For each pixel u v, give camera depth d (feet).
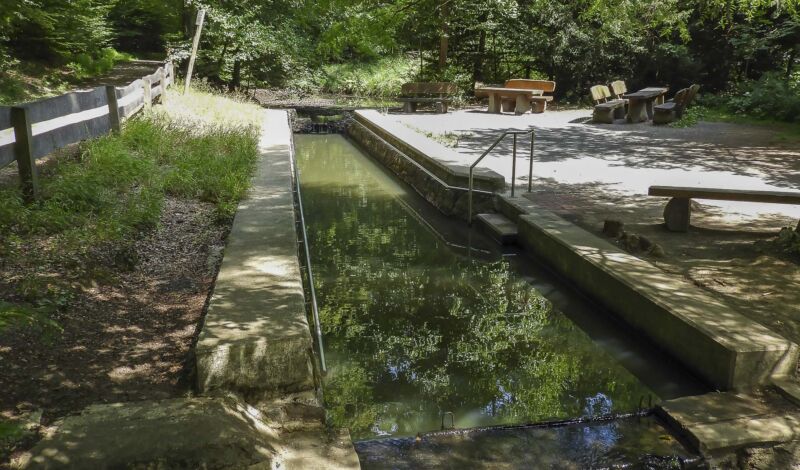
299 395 13.97
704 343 15.79
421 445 13.44
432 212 34.22
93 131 29.35
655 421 14.34
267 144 41.83
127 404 12.23
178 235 23.35
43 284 16.90
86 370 13.99
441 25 77.66
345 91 92.22
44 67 57.31
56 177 24.11
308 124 65.72
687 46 74.79
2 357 13.80
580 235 24.29
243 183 28.48
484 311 21.53
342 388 16.29
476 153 41.29
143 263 20.59
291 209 25.55
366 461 12.79
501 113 66.23
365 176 43.91
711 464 12.79
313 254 27.27
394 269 25.57
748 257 21.99
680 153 41.86
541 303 22.27
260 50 77.51
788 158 40.24
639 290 18.65
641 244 23.02
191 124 39.68
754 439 13.11
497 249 27.89
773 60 74.54
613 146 44.57
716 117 61.52
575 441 13.69
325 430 13.21
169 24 87.45
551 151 42.42
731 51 73.00
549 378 17.08
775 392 14.73
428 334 19.70
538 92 65.87
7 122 21.35
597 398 15.97
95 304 17.17
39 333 14.98
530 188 31.32
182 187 27.94
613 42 73.67
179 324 16.65
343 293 22.89
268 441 12.21
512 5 73.97
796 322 17.08
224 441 11.21
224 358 13.48
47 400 12.69
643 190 31.53
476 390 16.34
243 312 15.28
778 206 28.76
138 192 26.03
